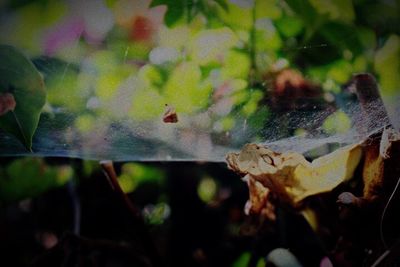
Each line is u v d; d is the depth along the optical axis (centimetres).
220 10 38
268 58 39
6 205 48
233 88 40
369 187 40
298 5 38
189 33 38
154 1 38
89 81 39
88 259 45
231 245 50
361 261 40
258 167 41
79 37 38
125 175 50
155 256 46
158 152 43
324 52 38
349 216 40
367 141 40
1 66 38
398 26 38
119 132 41
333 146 41
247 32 38
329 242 41
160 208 48
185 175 51
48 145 42
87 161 49
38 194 48
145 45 38
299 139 41
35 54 38
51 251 45
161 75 39
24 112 39
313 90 40
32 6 37
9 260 49
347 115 40
